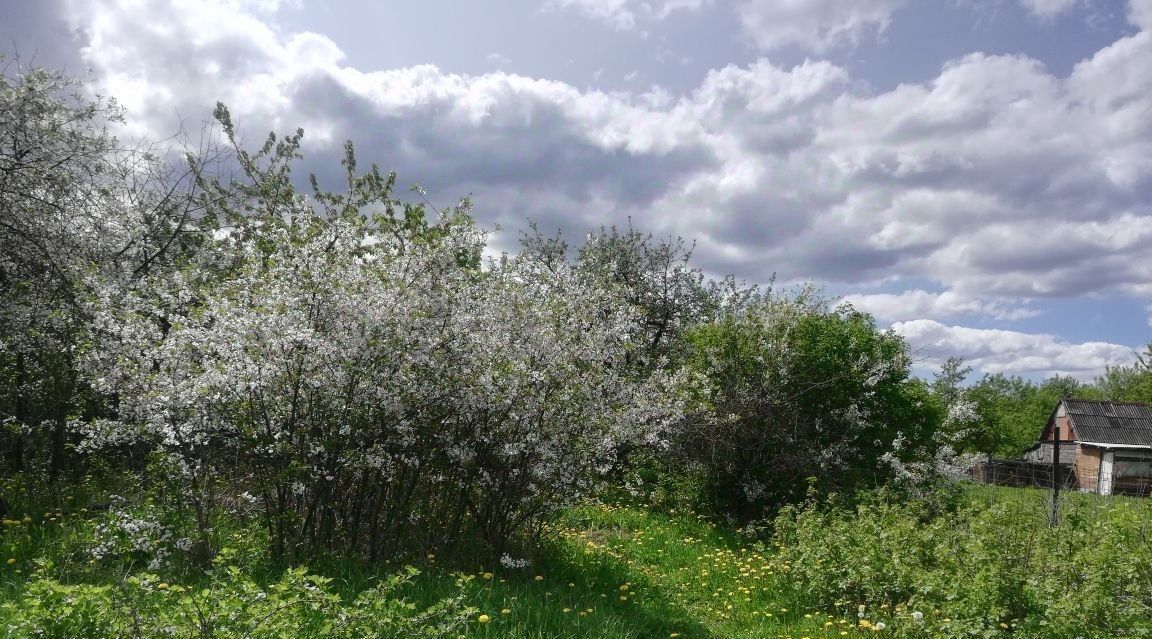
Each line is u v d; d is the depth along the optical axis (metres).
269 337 6.01
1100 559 6.21
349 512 6.93
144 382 6.25
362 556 6.64
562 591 6.66
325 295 6.39
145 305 7.03
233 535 6.58
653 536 10.62
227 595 4.12
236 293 6.61
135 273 9.58
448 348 6.95
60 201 9.04
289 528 6.51
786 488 12.52
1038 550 6.87
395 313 6.54
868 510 9.78
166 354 6.19
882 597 7.22
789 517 10.33
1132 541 6.68
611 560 8.45
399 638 4.42
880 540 7.84
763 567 9.02
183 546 5.98
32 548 6.69
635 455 11.48
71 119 9.38
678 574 8.89
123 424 6.48
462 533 7.45
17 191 8.51
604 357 8.07
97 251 9.41
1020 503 8.58
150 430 6.29
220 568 4.99
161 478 6.32
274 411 6.38
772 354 13.22
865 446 13.49
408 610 5.16
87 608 3.77
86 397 8.88
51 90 9.29
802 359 13.33
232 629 3.81
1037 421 48.16
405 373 6.54
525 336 7.35
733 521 12.41
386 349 6.40
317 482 6.45
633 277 18.62
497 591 5.98
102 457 8.77
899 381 13.88
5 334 8.82
